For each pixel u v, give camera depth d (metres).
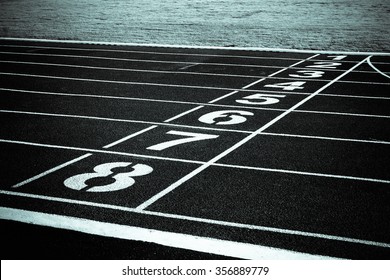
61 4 28.25
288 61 15.30
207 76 13.12
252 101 10.38
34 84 12.11
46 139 7.77
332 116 9.15
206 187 5.84
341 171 6.37
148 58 15.88
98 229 4.84
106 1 28.64
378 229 4.82
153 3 27.50
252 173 6.30
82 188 5.81
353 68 13.99
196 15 24.03
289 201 5.46
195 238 4.67
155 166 6.55
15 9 27.25
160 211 5.22
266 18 22.83
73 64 14.86
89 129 8.34
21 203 5.41
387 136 7.92
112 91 11.34
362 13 23.06
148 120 8.91
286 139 7.77
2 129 8.32
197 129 8.34
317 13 23.48
